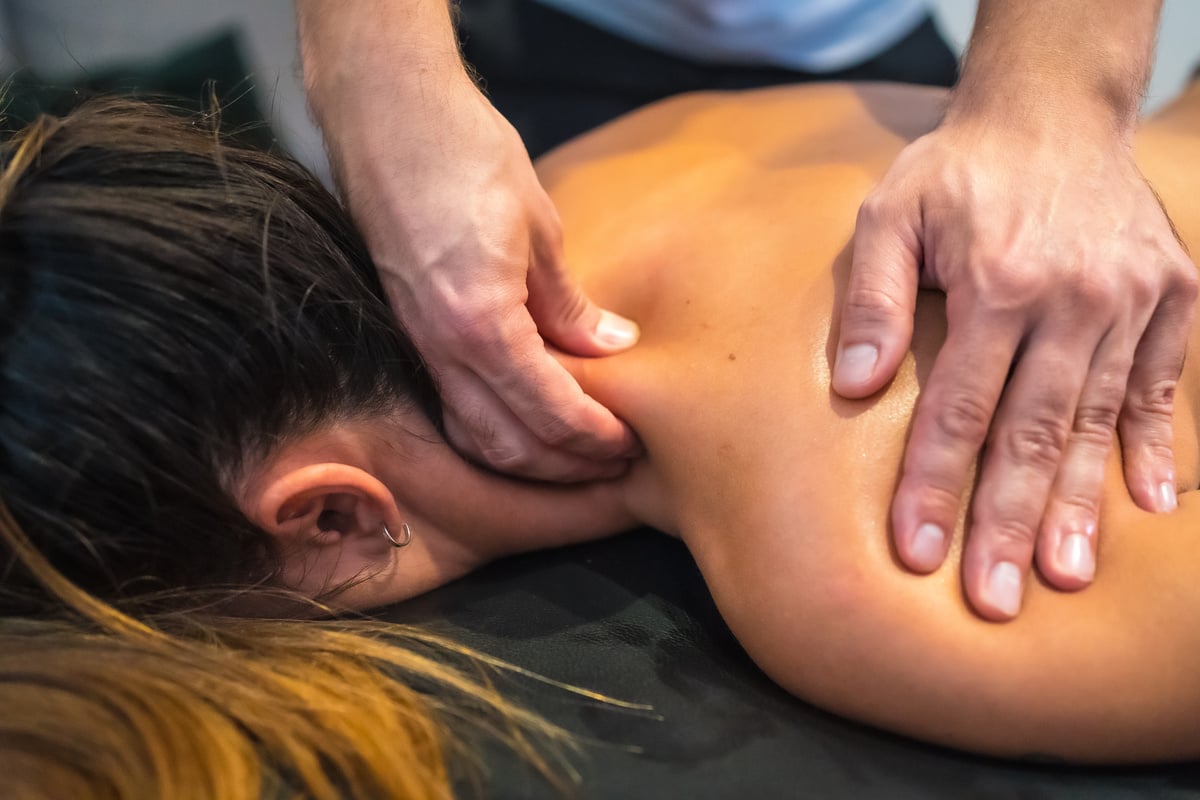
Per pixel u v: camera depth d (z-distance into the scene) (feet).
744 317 2.04
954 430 1.72
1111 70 2.03
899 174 1.96
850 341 1.85
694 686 1.88
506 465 2.15
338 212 2.11
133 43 5.01
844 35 3.96
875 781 1.64
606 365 2.17
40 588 1.79
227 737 1.62
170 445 1.75
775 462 1.87
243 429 1.84
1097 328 1.76
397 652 1.89
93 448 1.70
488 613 2.13
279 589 1.99
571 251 2.46
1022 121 1.96
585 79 4.00
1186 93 3.12
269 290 1.82
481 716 1.78
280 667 1.79
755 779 1.63
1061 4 2.04
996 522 1.72
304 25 2.36
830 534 1.77
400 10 2.15
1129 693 1.62
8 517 1.71
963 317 1.77
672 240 2.30
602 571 2.26
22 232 1.72
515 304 1.97
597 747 1.71
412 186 2.04
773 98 2.90
